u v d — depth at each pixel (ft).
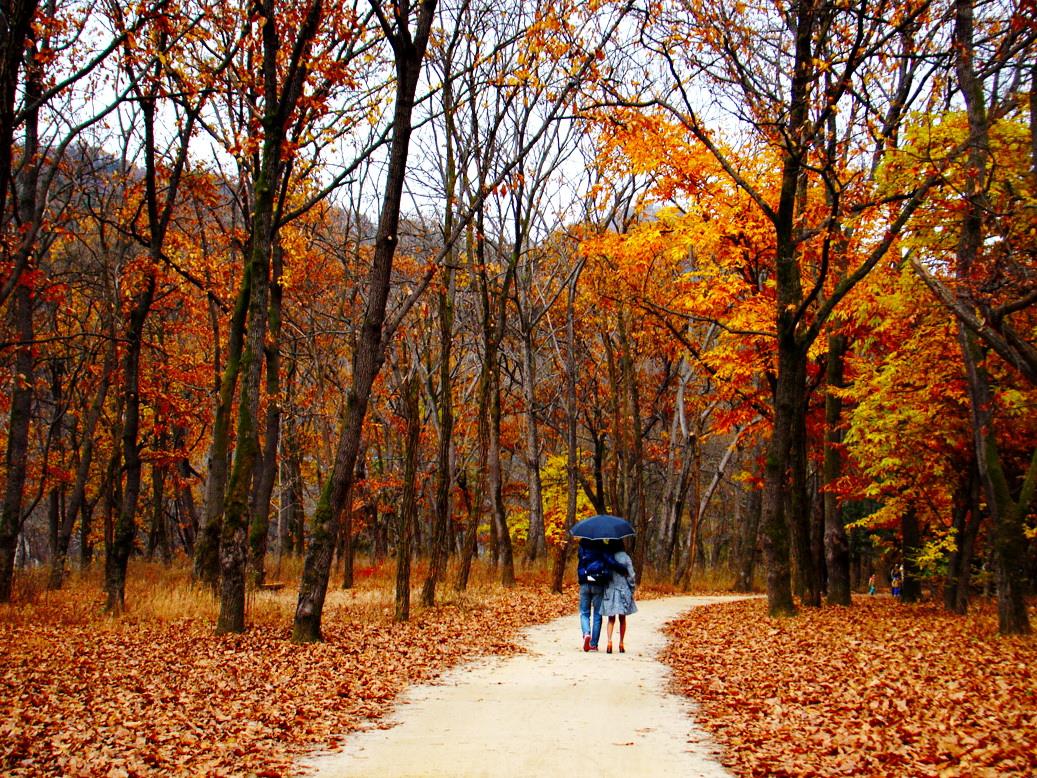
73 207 61.82
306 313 101.50
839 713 25.23
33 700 26.50
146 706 26.05
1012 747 20.47
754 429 77.56
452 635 46.19
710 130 52.16
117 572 52.85
